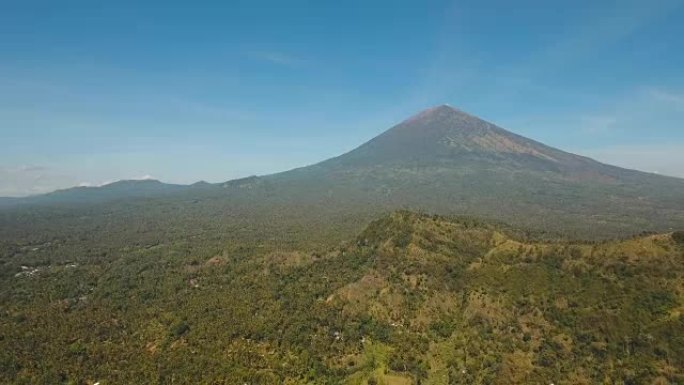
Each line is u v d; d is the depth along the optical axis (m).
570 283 130.75
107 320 148.25
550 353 115.62
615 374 106.44
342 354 122.50
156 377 112.81
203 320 141.25
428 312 135.50
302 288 159.38
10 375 115.50
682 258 125.38
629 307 117.81
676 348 106.06
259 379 112.00
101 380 113.75
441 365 118.19
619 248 135.00
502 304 131.75
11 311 159.38
